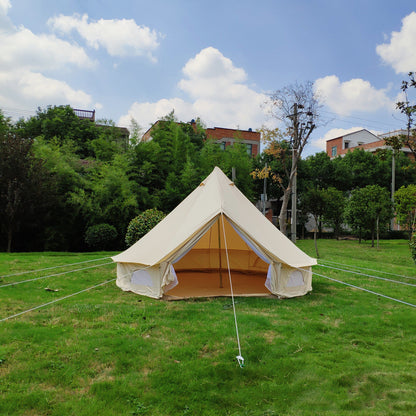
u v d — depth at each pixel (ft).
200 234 20.18
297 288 21.03
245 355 12.12
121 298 19.47
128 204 45.21
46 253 38.34
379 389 10.30
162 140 56.03
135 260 20.90
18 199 39.78
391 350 13.25
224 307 18.04
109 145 54.70
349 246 59.62
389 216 55.93
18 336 13.17
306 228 90.94
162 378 10.48
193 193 24.40
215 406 9.29
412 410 9.30
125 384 10.11
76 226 47.16
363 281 26.22
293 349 12.87
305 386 10.33
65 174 46.26
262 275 28.09
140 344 12.78
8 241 41.01
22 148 41.34
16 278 23.85
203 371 10.93
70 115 69.62
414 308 18.83
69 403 9.16
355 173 94.79
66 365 11.09
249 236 20.36
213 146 60.44
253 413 9.02
